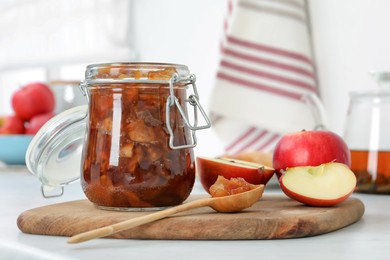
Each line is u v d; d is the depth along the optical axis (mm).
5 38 2658
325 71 1527
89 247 591
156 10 2027
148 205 687
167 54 1998
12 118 1596
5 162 1536
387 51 1412
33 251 579
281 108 1502
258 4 1514
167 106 685
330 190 715
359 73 1463
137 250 578
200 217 635
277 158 834
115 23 2150
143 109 687
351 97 1043
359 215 733
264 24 1510
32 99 1580
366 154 1000
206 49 1854
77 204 738
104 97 696
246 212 676
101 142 692
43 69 2770
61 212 677
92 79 696
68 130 789
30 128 1564
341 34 1492
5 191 1048
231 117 1558
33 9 2535
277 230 626
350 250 580
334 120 1516
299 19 1498
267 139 1555
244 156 1105
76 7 2340
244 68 1531
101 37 2230
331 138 817
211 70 1840
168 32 1987
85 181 703
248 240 625
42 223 653
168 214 633
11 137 1474
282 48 1498
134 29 2123
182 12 1930
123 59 2141
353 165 1016
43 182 810
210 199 666
